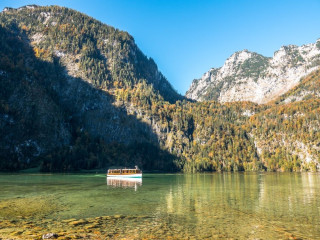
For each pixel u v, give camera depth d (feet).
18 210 142.00
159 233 98.53
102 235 94.63
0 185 291.79
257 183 344.69
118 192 233.14
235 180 413.18
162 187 284.41
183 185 311.88
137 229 103.81
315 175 606.55
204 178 474.49
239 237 94.84
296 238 94.43
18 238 89.51
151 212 138.62
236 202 173.99
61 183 326.03
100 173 615.16
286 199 188.55
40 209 145.69
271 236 96.48
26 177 437.58
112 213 135.44
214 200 183.73
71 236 92.38
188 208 151.02
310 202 173.88
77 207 152.97
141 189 261.85
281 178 473.26
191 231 101.76
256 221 118.93
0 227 104.73
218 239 92.43
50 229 102.37
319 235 98.12
